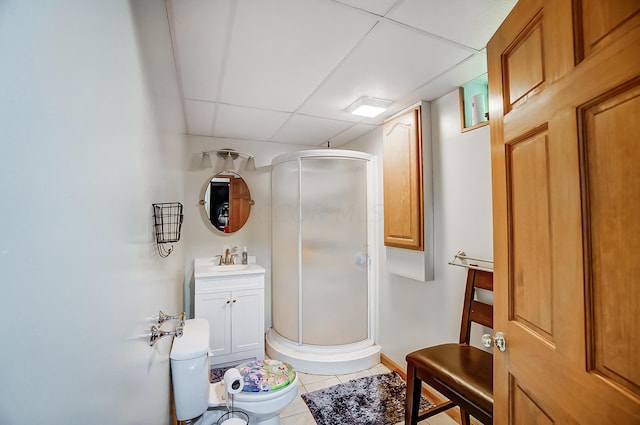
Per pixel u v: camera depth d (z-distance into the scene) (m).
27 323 0.31
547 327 0.76
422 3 1.15
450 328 1.96
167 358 1.33
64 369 0.38
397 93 1.99
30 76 0.31
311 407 2.00
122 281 0.61
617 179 0.56
